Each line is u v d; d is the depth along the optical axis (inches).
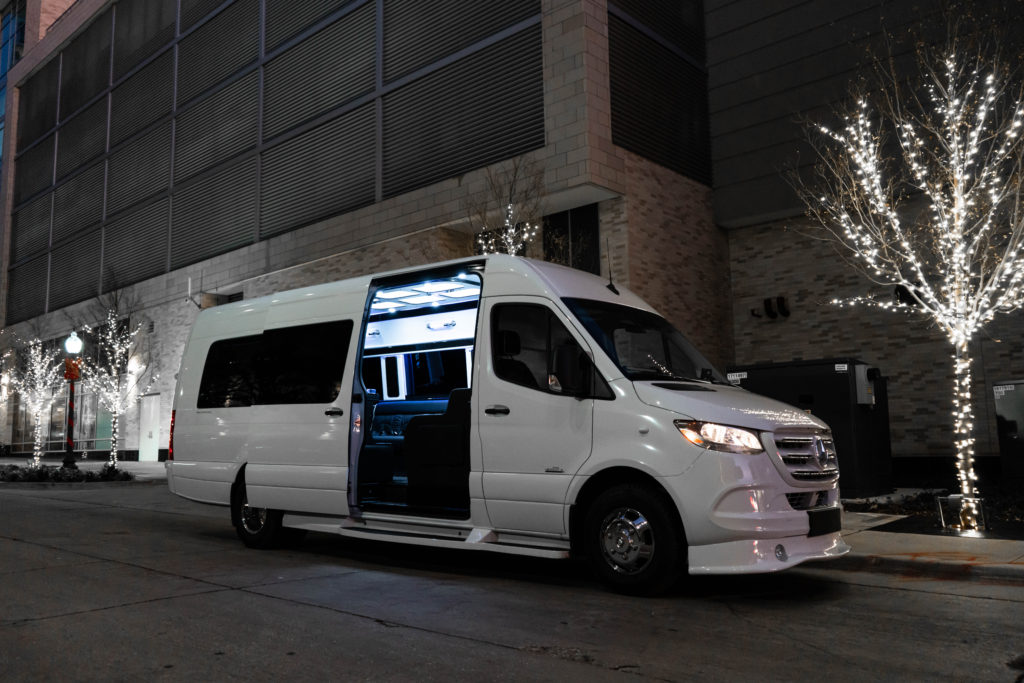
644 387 241.3
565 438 250.7
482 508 268.4
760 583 258.4
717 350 718.5
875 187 502.0
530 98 684.1
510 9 712.4
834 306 674.2
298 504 324.5
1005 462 458.0
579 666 169.5
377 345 334.6
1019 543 311.1
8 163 1664.6
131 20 1320.1
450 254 758.5
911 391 622.8
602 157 641.0
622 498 237.9
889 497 467.5
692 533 223.8
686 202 716.7
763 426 231.5
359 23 870.4
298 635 193.3
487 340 277.4
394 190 799.1
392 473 323.0
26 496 627.5
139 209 1243.2
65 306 1411.2
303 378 336.5
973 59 570.3
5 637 190.9
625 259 647.1
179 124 1172.5
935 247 502.9
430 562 308.3
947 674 165.8
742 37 742.5
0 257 1649.9
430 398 340.2
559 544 253.9
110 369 1067.9
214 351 384.5
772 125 713.0
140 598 235.8
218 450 365.7
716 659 175.3
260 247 972.6
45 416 1482.5
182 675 162.1
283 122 964.6
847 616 215.8
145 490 697.6
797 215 708.0
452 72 756.0
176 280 1124.5
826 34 681.0
